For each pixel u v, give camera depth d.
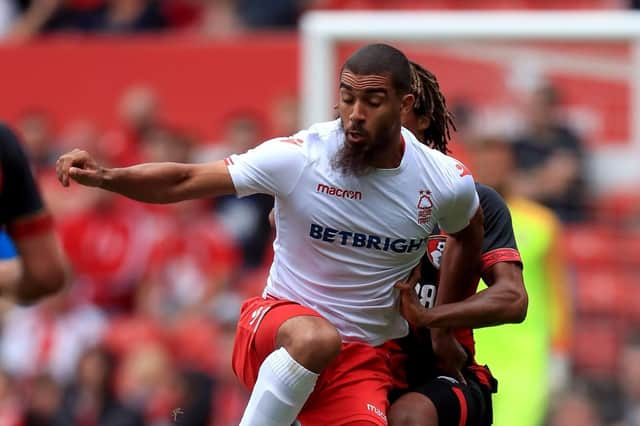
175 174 15.05
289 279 16.09
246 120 39.62
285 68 39.59
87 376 36.28
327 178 15.41
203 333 36.09
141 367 35.88
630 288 30.92
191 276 37.72
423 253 16.27
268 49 39.62
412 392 16.59
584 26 30.78
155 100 40.72
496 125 30.94
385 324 16.31
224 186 15.27
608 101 31.19
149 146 40.19
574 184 31.27
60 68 41.56
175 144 39.84
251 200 38.09
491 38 30.95
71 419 36.25
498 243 17.03
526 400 24.23
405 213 15.60
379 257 15.77
